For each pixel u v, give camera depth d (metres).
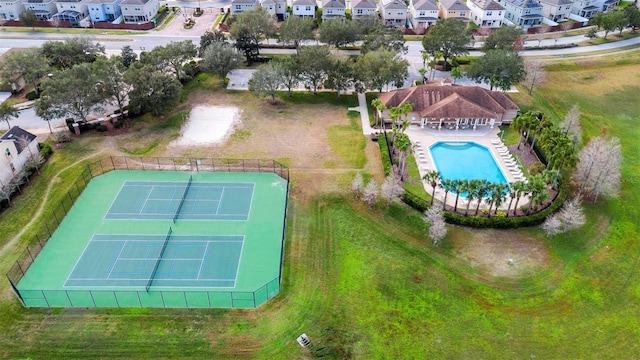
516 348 49.12
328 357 47.91
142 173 74.56
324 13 139.62
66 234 62.09
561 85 106.88
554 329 51.12
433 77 110.56
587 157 69.75
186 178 73.56
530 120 77.12
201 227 63.75
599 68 114.19
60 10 142.38
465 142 83.75
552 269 58.34
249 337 49.47
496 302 54.03
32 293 53.47
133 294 53.69
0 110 81.94
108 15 142.88
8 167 70.12
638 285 56.38
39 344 48.38
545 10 149.25
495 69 95.25
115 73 85.81
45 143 79.56
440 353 48.50
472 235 63.06
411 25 144.38
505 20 144.50
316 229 63.81
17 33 132.38
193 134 85.44
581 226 64.75
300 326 50.72
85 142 81.81
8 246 60.06
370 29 118.50
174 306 52.28
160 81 85.75
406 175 74.75
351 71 97.25
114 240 61.28
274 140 83.88
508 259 59.56
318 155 79.62
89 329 49.69
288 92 101.75
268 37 125.19
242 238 62.06
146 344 48.53
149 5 142.38
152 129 86.69
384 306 53.22
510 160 78.44
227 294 53.91
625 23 127.75
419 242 62.03
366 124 89.81
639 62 117.00
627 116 94.56
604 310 53.31
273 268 57.59
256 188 71.50
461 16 140.00
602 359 48.16
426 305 53.47
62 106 81.62
